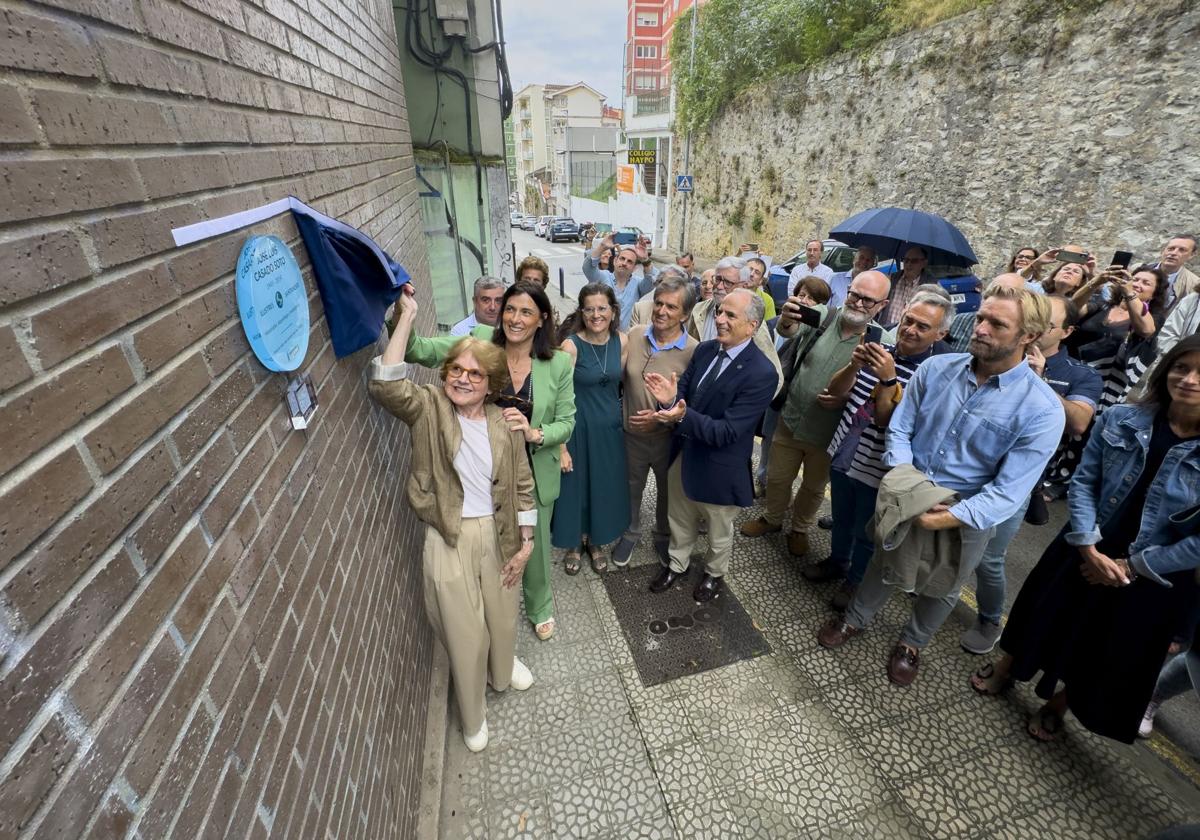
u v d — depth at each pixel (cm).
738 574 317
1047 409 189
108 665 63
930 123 882
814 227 1195
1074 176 680
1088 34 652
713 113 1580
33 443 56
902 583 219
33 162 58
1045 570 214
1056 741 222
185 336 83
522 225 3456
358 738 141
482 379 172
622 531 300
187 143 90
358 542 158
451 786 205
